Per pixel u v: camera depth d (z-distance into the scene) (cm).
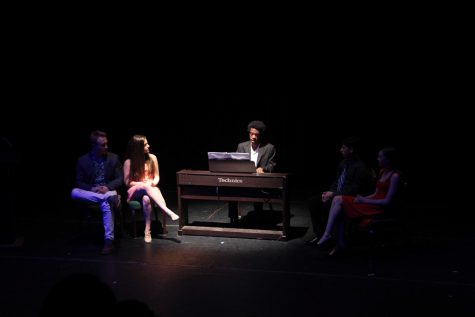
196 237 553
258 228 578
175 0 855
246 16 856
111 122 1001
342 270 451
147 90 966
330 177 858
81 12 863
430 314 364
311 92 927
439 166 873
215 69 920
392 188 478
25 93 944
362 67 873
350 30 841
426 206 667
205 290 412
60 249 515
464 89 865
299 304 383
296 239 543
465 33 808
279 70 903
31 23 864
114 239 547
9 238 526
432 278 430
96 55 909
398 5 811
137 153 543
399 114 923
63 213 653
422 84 877
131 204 542
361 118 941
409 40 832
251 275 443
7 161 503
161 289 415
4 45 877
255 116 970
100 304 156
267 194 536
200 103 975
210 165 541
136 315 160
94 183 536
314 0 831
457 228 571
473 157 905
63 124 988
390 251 497
